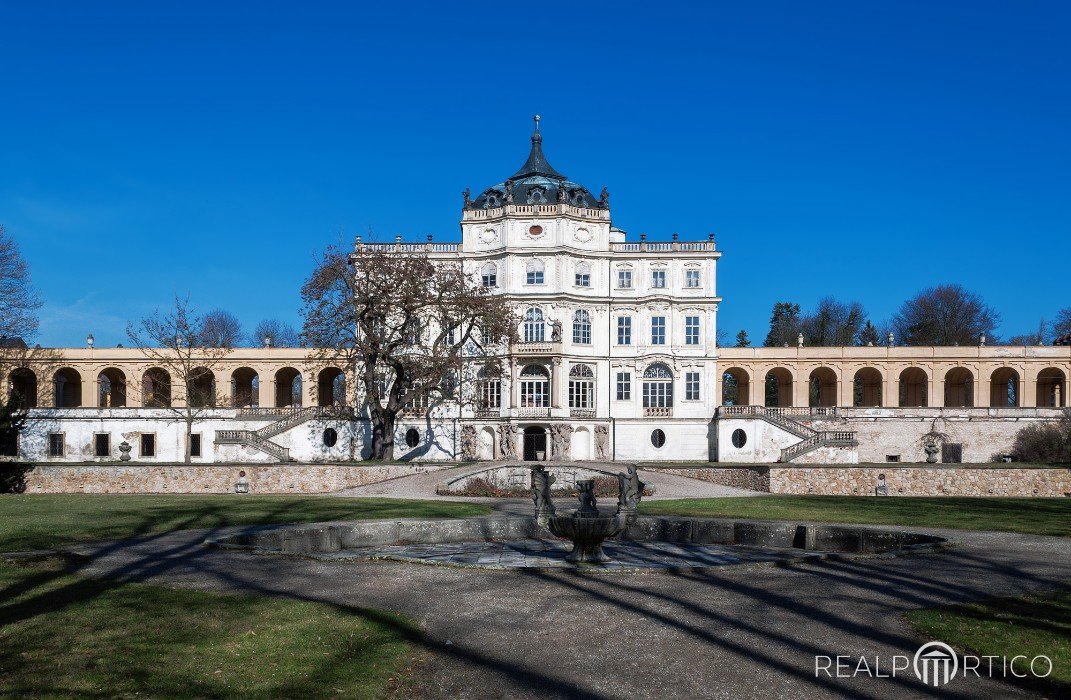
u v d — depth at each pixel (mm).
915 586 20875
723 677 13945
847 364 93750
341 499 45875
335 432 77438
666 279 86250
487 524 31406
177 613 17078
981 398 92562
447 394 71875
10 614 16875
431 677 13836
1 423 61344
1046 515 37938
